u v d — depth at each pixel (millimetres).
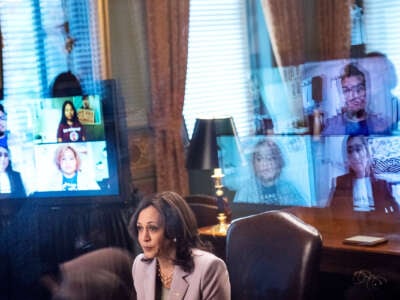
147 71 4574
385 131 4797
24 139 4023
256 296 2381
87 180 3932
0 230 4211
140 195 3994
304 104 5207
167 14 4621
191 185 4559
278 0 5305
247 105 5160
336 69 5312
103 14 4418
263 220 2438
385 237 3062
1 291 4359
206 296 2080
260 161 4930
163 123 4570
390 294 2842
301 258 2273
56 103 3936
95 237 3922
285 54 5320
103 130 3875
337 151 4777
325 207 3998
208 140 3652
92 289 3189
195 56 4934
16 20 4387
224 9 5066
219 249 3434
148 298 2129
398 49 5148
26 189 4086
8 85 4270
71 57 4438
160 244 2115
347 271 2957
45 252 4109
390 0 5305
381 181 4266
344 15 5371
